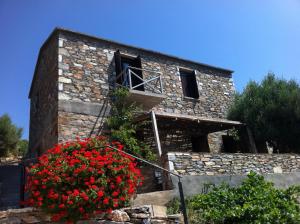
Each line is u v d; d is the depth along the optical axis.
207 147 11.72
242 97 12.61
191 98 12.03
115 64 10.48
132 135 10.02
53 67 9.75
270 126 11.40
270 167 9.34
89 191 5.26
